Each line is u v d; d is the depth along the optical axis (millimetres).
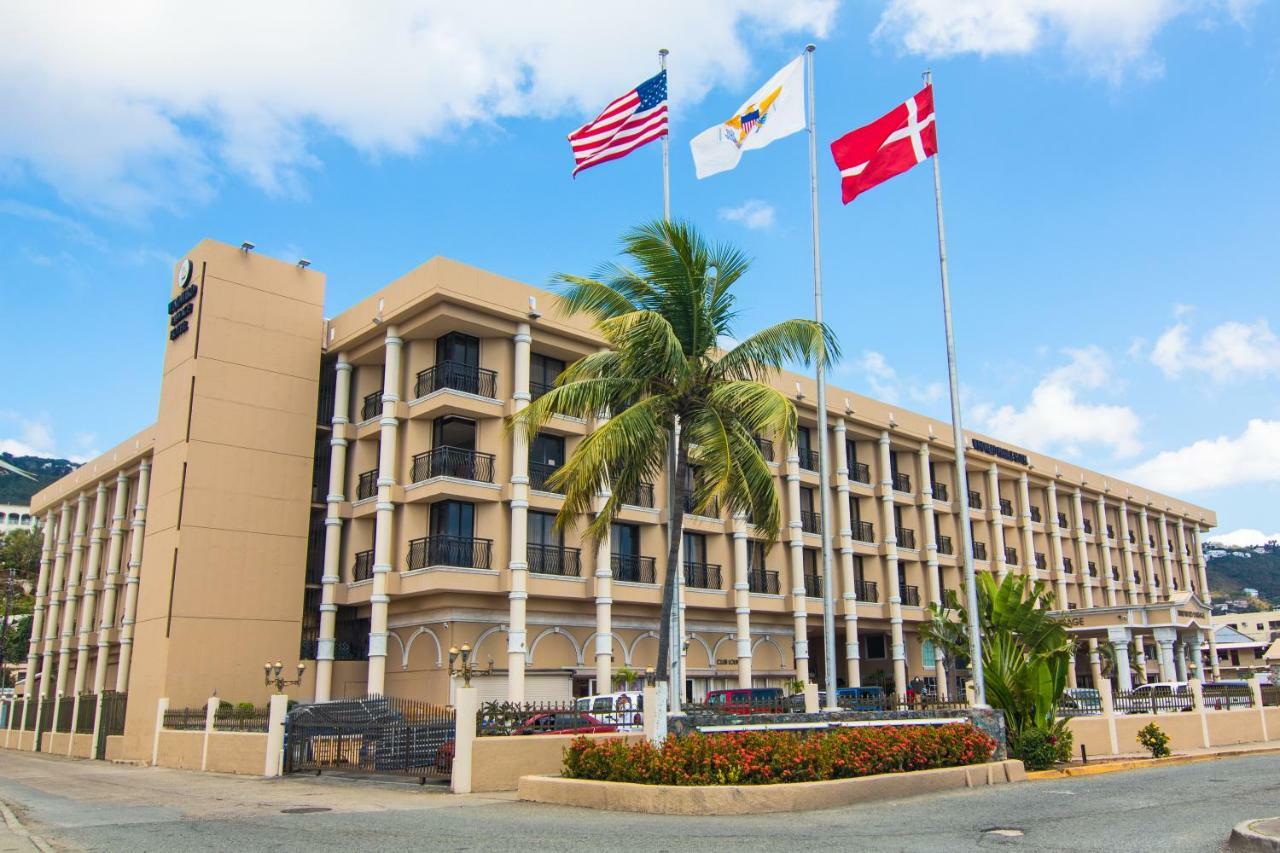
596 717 20531
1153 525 71562
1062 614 48344
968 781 17953
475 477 32906
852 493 46812
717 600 39188
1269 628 104875
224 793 19688
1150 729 24562
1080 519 61750
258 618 33188
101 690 44531
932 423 51250
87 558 52656
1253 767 21078
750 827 13047
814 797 14969
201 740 27594
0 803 18062
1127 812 13875
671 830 12828
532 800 16625
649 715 17516
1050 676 21547
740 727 17984
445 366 33188
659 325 17797
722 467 17953
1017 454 56844
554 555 34562
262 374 34875
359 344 35938
